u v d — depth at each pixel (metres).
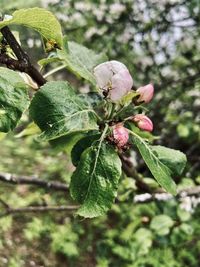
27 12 0.12
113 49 0.57
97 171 0.14
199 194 0.29
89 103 0.15
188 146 0.60
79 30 0.56
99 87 0.16
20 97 0.12
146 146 0.15
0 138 0.16
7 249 0.75
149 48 0.58
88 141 0.15
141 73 0.58
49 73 0.17
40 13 0.12
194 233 0.56
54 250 0.75
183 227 0.41
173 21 0.56
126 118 0.16
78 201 0.14
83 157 0.14
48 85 0.14
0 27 0.12
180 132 0.54
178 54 0.59
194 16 0.56
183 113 0.59
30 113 0.14
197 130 0.57
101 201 0.13
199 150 0.61
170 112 0.56
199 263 0.67
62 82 0.14
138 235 0.49
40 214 0.79
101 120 0.15
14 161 0.84
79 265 0.74
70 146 0.17
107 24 0.57
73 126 0.14
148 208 0.45
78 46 0.18
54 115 0.14
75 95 0.14
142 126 0.16
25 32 0.45
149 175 0.41
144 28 0.57
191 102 0.58
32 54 0.46
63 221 0.79
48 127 0.14
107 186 0.14
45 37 0.13
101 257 0.73
